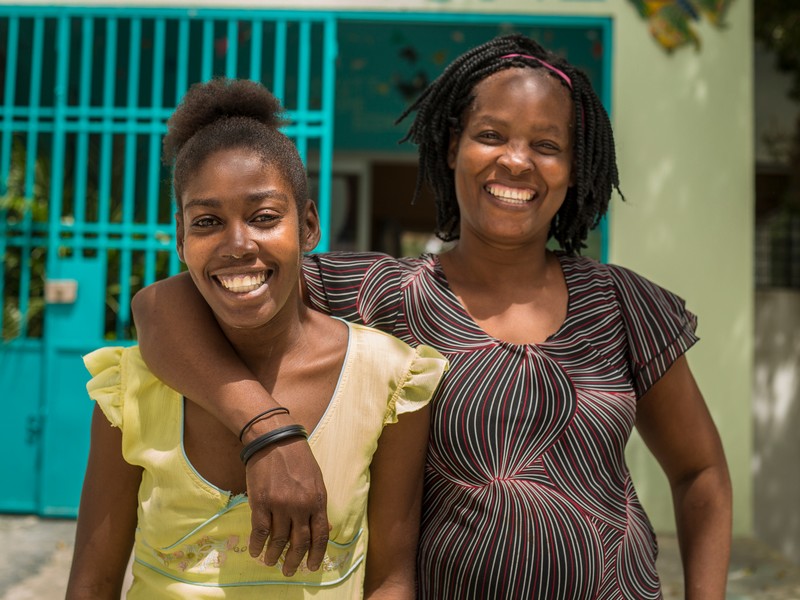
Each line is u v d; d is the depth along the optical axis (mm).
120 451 1492
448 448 1589
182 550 1412
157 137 5082
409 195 8352
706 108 4984
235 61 5113
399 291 1717
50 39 5961
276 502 1283
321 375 1501
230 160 1383
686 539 1850
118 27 5824
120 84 6195
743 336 4945
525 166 1674
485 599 1538
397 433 1533
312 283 1734
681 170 4980
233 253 1356
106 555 1507
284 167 1431
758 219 6387
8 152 5152
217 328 1466
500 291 1749
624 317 1745
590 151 1789
